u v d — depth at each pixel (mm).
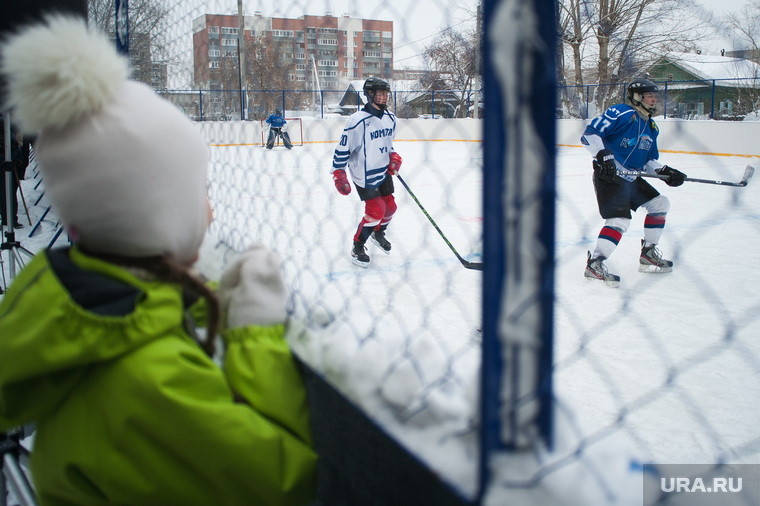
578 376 2373
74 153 891
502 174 572
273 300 1095
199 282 986
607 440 675
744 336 2818
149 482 939
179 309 993
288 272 1452
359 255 4328
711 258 4598
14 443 1407
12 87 894
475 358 855
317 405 1000
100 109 903
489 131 570
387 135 4336
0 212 5527
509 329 600
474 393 751
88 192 908
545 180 553
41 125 897
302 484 1021
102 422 938
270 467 972
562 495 599
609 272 4289
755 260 4496
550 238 571
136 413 917
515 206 573
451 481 654
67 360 875
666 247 5012
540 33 536
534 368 612
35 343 866
